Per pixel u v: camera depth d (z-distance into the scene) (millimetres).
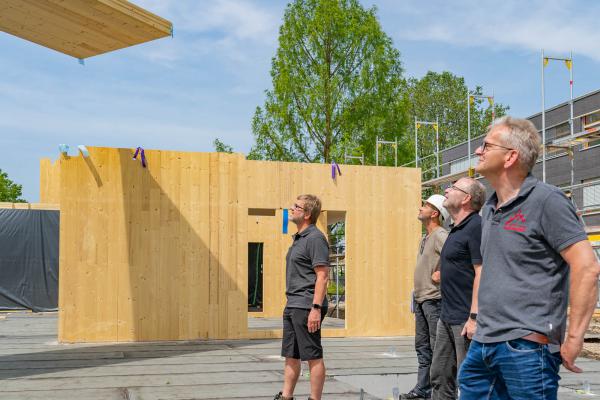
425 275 5316
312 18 25281
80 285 9117
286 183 10102
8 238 16891
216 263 9648
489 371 2572
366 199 10414
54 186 19328
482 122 43875
